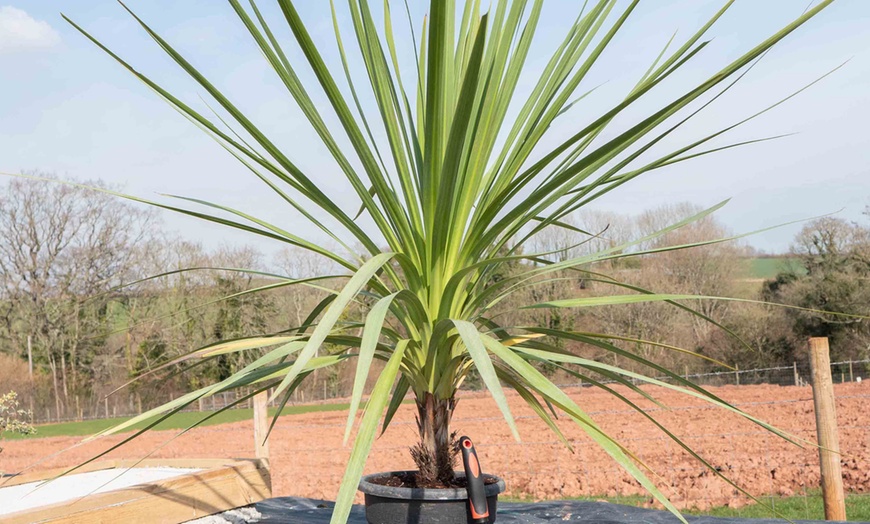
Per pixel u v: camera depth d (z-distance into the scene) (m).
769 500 6.71
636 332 24.28
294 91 1.80
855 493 6.67
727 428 10.65
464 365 2.21
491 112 1.89
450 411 2.19
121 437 17.19
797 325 22.98
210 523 3.25
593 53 1.79
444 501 2.05
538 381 1.51
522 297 24.12
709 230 25.98
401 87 2.35
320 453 10.63
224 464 3.57
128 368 23.28
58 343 23.16
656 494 1.46
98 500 2.72
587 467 8.52
